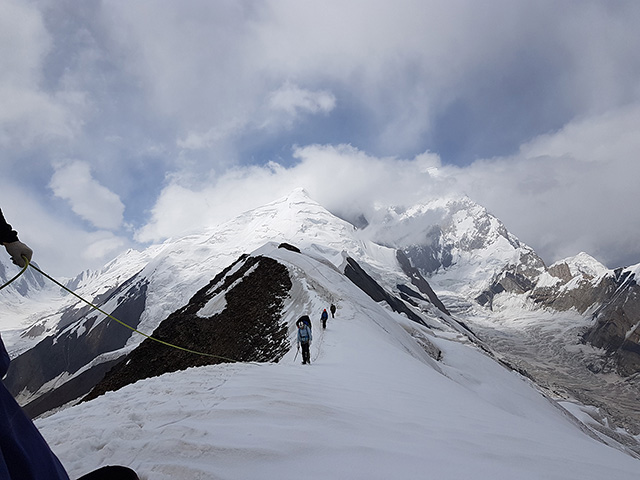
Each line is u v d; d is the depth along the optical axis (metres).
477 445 4.93
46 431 4.95
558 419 47.41
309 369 12.84
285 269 54.56
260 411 5.12
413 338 52.66
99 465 3.31
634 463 6.52
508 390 50.75
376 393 8.60
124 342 182.88
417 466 3.69
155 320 196.00
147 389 7.76
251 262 65.44
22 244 1.90
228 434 4.09
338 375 11.62
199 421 4.68
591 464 5.05
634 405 175.62
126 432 4.09
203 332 47.84
